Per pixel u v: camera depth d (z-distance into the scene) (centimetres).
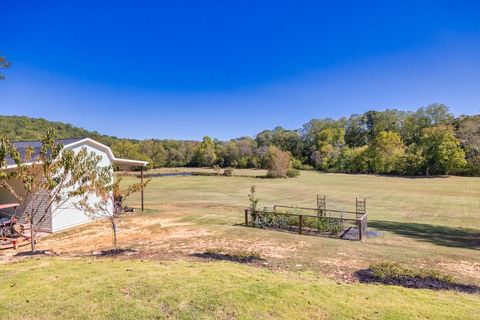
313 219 1245
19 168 730
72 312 360
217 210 1745
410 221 1534
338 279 567
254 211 1283
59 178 783
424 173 4941
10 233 1017
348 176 4875
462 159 4628
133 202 2100
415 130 6475
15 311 362
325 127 7900
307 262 686
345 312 378
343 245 902
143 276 485
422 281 562
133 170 5709
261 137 8244
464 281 596
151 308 371
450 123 5906
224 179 4253
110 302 385
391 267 616
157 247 829
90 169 868
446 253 842
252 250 792
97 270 526
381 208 1958
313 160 6919
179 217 1427
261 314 364
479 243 1086
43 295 406
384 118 7400
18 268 554
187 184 3538
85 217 1275
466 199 2361
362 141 7606
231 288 437
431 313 385
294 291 436
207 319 349
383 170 5325
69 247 898
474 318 376
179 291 421
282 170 4547
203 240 919
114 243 899
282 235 1020
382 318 366
